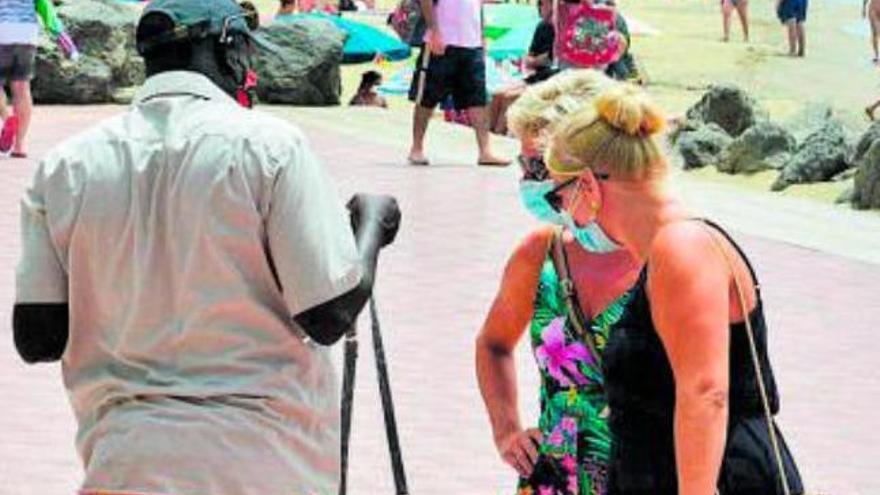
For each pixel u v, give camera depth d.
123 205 5.22
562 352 6.09
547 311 6.18
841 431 10.70
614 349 5.38
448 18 20.41
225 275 5.17
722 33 49.78
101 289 5.29
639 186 5.47
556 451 6.14
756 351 5.32
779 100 37.16
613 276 6.04
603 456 6.05
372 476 9.52
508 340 6.47
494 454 10.02
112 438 5.20
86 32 27.03
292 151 5.18
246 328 5.22
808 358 12.37
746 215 18.59
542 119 5.99
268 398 5.21
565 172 5.52
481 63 20.64
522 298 6.27
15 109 20.05
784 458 5.36
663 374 5.32
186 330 5.20
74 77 26.78
